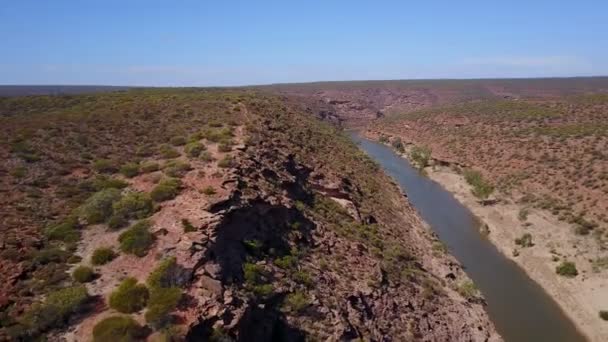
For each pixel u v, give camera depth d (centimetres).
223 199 3091
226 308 2277
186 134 4897
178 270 2373
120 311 2138
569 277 4681
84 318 2097
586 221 5556
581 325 3962
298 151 5588
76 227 2866
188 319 2117
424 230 5709
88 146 4281
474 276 4916
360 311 3216
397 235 4984
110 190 3198
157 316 2061
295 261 3291
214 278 2420
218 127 5238
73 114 5400
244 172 3812
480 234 6197
